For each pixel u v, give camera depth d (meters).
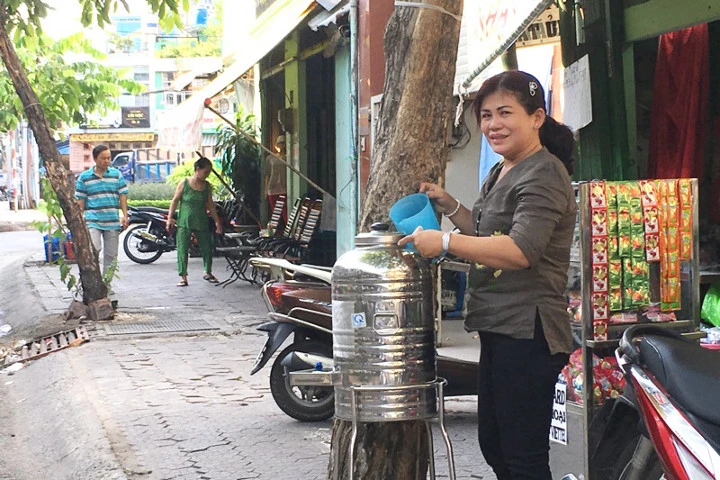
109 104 12.91
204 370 8.01
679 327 4.20
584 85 6.92
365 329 3.37
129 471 5.31
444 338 6.89
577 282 4.17
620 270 4.08
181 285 13.77
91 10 9.46
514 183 3.35
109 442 5.85
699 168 6.62
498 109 3.40
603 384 4.11
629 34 6.77
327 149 14.19
